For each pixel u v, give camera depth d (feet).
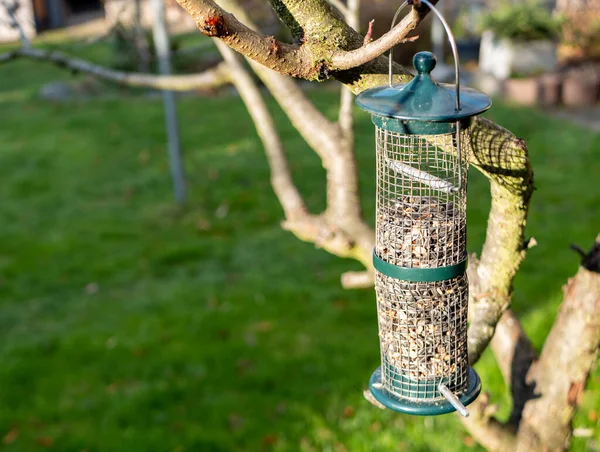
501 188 8.85
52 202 36.42
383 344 9.52
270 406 21.31
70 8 66.69
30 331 25.88
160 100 50.65
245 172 38.29
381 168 9.08
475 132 8.27
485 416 11.30
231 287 28.02
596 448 17.98
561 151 39.78
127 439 20.31
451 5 58.75
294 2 7.18
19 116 48.60
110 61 52.95
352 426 20.13
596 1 55.01
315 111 12.53
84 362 23.88
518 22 52.06
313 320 25.45
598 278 10.66
